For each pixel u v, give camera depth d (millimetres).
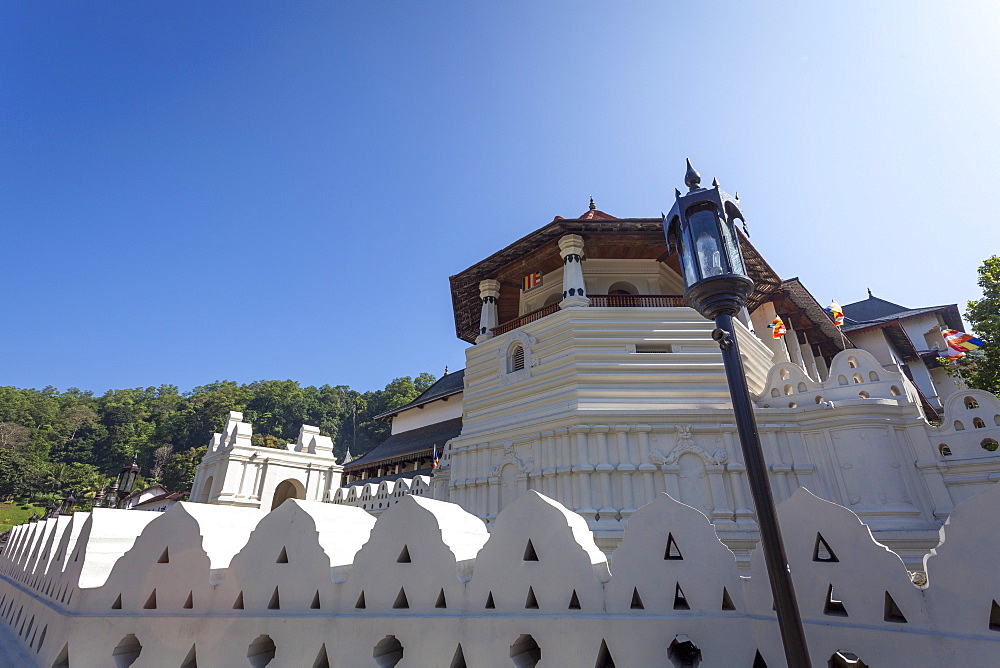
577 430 17484
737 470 16141
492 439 20297
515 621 6414
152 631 7914
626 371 19391
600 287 24594
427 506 7695
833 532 5832
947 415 13984
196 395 155750
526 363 21609
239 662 7230
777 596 4180
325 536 7844
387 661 6828
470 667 6332
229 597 7832
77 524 11531
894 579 5301
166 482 94000
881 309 42750
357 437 133250
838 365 16234
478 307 29469
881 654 5102
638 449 17062
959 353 23547
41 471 106562
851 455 14648
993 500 4953
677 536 6480
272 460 30453
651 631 5965
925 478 13781
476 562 7039
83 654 8195
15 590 15156
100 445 133375
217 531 8648
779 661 5461
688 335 20391
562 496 17109
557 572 6586
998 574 4730
